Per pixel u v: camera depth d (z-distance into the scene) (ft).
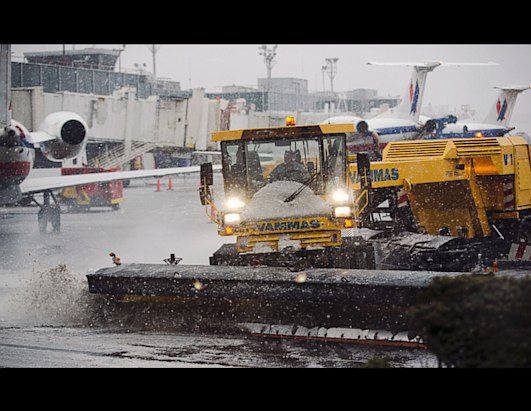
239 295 86.38
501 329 42.52
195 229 218.18
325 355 77.51
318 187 101.30
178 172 250.78
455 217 130.72
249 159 101.81
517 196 128.06
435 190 129.49
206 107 478.18
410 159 127.65
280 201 97.04
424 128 325.83
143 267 95.96
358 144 305.94
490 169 126.21
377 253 114.83
